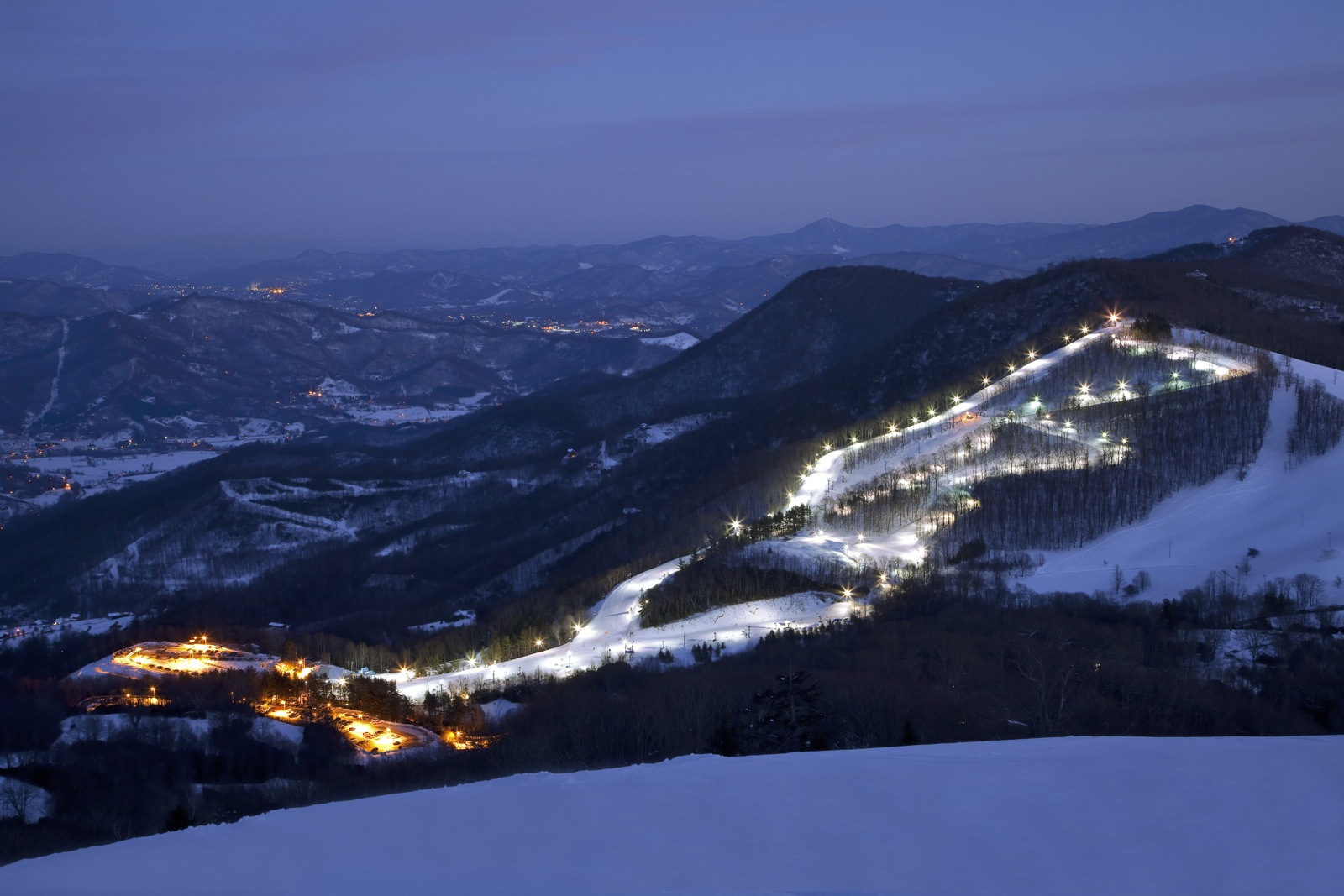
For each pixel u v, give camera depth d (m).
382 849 30.91
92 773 90.50
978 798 32.94
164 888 28.73
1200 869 26.78
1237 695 93.12
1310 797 32.03
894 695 88.62
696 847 29.44
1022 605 133.75
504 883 27.77
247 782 92.94
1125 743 40.72
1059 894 25.44
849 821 31.33
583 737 90.06
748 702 91.38
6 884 30.06
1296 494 161.12
